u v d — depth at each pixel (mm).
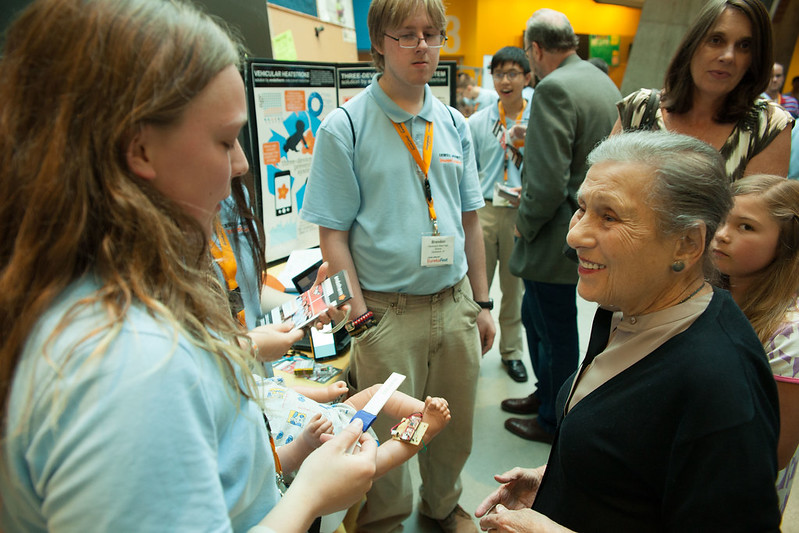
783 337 1004
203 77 452
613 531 798
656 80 5754
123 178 439
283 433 1118
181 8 469
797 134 2154
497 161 2855
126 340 407
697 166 711
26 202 425
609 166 761
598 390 793
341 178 1369
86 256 440
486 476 2154
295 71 2039
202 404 451
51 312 424
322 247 1453
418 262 1419
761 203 1053
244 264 1234
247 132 1950
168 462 404
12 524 462
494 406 2631
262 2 1945
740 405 652
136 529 388
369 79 2408
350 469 648
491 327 1764
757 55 1357
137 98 420
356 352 1521
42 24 418
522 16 7883
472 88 5629
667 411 704
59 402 385
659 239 730
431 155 1417
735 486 644
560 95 1841
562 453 827
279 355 1091
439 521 1864
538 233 2041
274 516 572
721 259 1121
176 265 470
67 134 417
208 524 427
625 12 9883
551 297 2104
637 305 802
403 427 1108
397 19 1238
